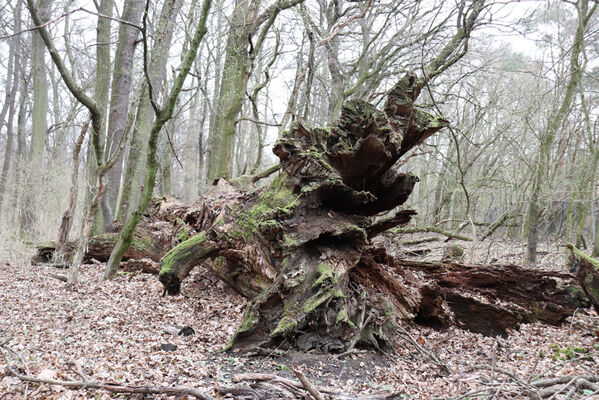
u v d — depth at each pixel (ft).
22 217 49.73
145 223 35.06
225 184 31.24
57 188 50.06
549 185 41.19
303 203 18.62
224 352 16.72
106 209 39.09
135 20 42.01
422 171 70.13
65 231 35.40
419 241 53.78
